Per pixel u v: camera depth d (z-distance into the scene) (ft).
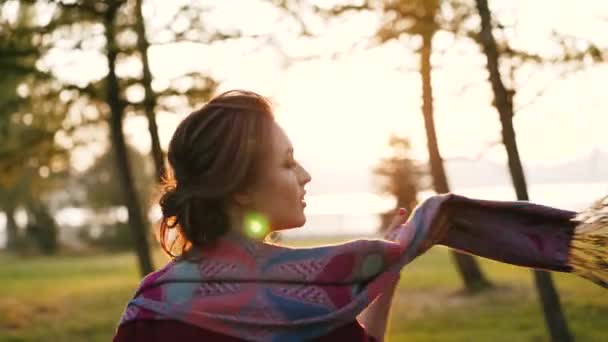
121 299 56.75
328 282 4.80
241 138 4.83
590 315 36.14
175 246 5.22
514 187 24.58
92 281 73.67
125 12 30.78
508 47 24.04
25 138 37.86
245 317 4.71
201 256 4.92
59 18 31.63
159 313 4.81
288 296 4.74
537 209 5.76
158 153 31.30
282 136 4.97
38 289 66.95
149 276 5.06
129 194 37.11
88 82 33.37
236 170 4.81
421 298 48.34
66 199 153.79
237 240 4.89
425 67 27.81
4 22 32.37
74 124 37.01
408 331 37.55
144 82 30.89
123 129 35.06
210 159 4.83
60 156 38.88
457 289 50.55
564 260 5.68
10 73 33.86
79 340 41.78
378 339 5.49
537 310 40.55
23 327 45.98
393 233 5.49
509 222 5.74
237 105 4.92
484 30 24.09
